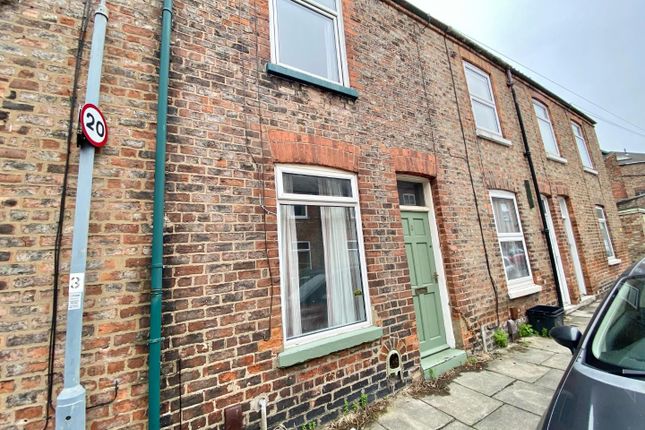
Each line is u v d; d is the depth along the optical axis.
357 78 4.27
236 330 2.67
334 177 3.75
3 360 1.88
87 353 2.09
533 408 3.11
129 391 2.18
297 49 3.95
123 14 2.66
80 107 2.34
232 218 2.85
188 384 2.39
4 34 2.20
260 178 3.10
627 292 2.41
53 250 2.10
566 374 2.03
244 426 2.56
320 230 3.57
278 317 2.91
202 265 2.62
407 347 3.83
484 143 6.19
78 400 1.92
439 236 4.86
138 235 2.41
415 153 4.70
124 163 2.45
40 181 2.14
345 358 3.28
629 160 26.97
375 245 3.87
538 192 7.03
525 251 6.42
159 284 2.33
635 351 1.96
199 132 2.84
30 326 1.97
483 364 4.31
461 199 5.25
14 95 2.16
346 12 4.46
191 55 2.94
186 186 2.68
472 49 6.73
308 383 2.96
